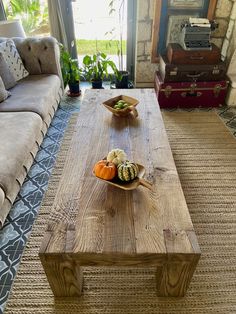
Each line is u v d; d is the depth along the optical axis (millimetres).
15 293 1211
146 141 1479
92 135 1530
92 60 2764
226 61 2764
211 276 1268
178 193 1139
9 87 2195
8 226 1527
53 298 1188
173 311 1141
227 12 2639
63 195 1128
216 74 2557
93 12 2928
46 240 951
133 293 1200
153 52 2867
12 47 2283
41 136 1981
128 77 3010
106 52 3232
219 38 2824
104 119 1693
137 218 1025
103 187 1168
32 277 1272
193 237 960
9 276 1280
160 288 1145
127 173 1115
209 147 2158
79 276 1123
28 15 2990
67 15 2906
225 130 2375
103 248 920
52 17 2805
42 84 2287
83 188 1163
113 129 1588
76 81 2895
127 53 3170
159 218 1027
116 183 1137
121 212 1050
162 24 2703
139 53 2930
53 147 2170
